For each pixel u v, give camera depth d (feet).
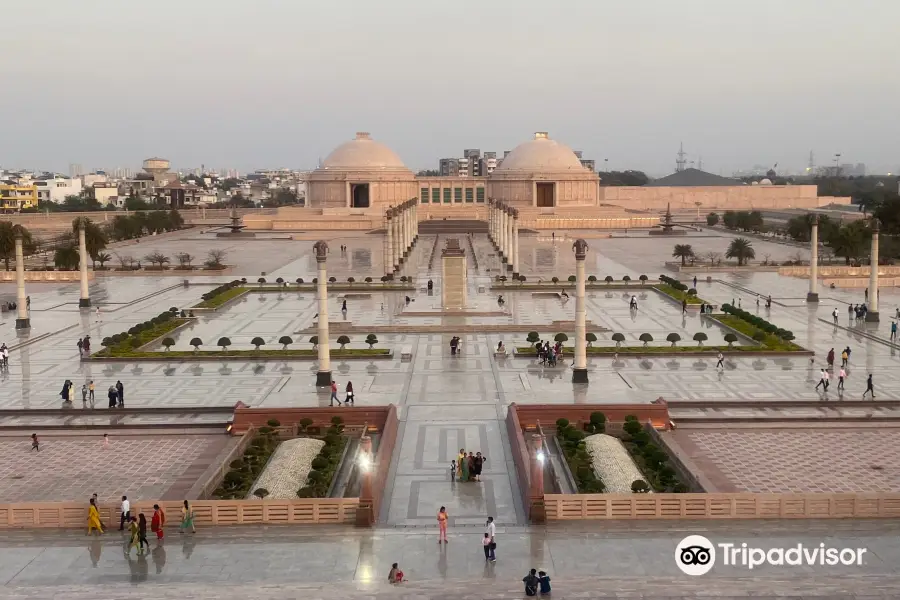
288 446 150.51
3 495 132.87
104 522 118.11
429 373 204.44
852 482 134.92
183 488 135.13
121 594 97.04
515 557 106.42
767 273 387.75
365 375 203.31
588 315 280.31
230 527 118.21
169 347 232.73
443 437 156.97
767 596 93.56
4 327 268.41
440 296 320.50
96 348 235.61
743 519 118.73
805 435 159.43
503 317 275.18
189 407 176.96
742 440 156.76
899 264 400.67
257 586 99.09
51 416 175.01
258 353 223.10
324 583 99.66
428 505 126.00
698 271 395.14
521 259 453.99
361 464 119.75
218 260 419.74
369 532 115.34
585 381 193.98
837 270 374.02
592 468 140.05
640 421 163.94
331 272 398.62
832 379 194.80
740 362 213.46
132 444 157.79
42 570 104.47
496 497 128.98
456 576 101.14
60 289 354.54
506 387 190.70
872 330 249.96
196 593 97.04
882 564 102.83
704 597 93.50
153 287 358.23
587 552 107.76
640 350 222.69
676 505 118.83
